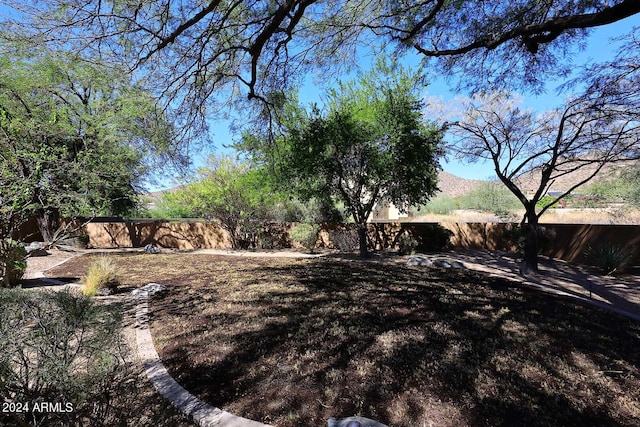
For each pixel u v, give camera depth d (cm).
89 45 328
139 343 354
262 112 559
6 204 423
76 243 1364
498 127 836
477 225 1327
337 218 1534
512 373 288
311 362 309
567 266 877
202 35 371
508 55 470
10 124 429
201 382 276
